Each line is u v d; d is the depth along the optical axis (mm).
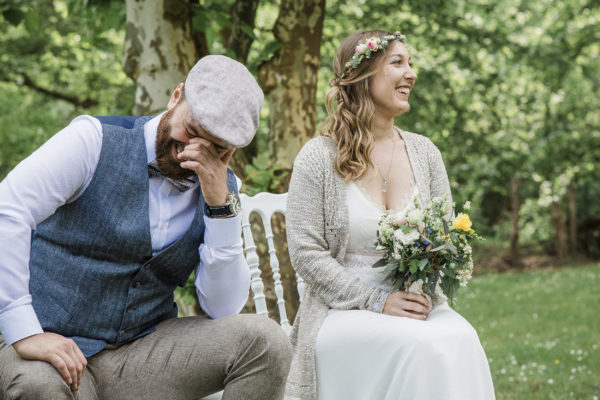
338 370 2211
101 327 1841
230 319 1926
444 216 2551
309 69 4336
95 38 4871
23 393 1592
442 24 8930
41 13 9914
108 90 11586
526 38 11789
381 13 8609
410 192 2523
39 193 1733
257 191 3822
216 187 1878
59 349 1669
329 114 2613
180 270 1968
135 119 1977
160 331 1941
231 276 1971
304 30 4293
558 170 13094
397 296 2295
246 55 4707
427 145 2678
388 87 2504
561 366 4605
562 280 9867
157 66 3729
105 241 1821
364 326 2178
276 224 3967
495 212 14805
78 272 1811
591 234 12938
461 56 9664
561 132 12633
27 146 12180
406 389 2018
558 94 13125
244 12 4695
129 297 1860
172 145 1859
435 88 9766
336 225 2445
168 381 1874
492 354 5086
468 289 9500
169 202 1933
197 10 3879
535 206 13930
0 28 10977
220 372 1876
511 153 12703
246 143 1786
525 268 12344
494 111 12164
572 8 11906
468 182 12789
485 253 13148
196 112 1754
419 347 2025
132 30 3758
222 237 1933
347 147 2494
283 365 1858
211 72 1817
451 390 1988
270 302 3857
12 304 1673
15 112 12203
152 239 1900
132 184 1854
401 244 2242
